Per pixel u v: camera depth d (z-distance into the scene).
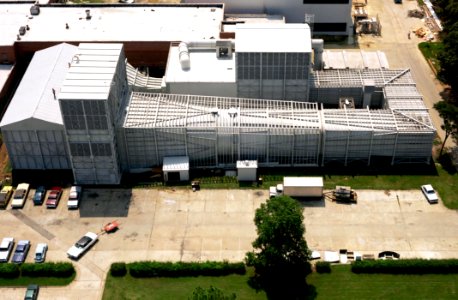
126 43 156.25
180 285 109.69
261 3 174.25
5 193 126.31
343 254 114.06
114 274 111.25
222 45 147.50
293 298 107.00
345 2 172.62
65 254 115.88
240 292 108.25
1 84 148.88
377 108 146.88
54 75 140.12
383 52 164.00
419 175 131.38
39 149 130.50
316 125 131.00
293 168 134.12
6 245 115.31
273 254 104.50
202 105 137.00
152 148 131.50
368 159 133.75
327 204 124.88
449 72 149.25
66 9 169.88
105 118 121.25
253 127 130.12
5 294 108.94
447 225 120.31
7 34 159.25
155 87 143.62
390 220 121.44
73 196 125.62
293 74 139.38
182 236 118.81
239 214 123.12
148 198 127.06
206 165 134.75
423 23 181.50
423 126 131.12
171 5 171.00
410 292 107.94
